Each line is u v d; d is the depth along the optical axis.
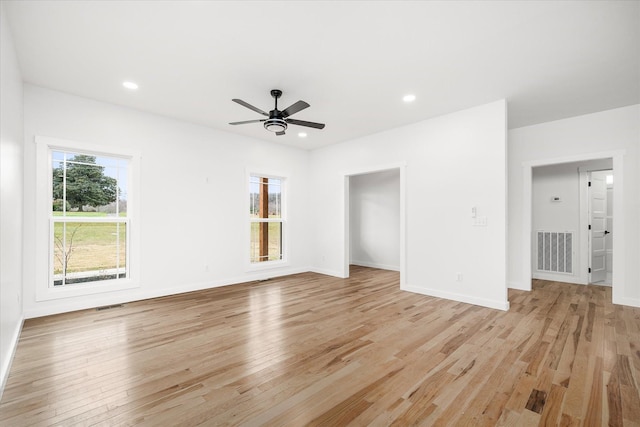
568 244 5.34
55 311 3.52
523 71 3.09
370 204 7.30
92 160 3.92
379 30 2.42
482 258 3.94
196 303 4.02
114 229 4.07
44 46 2.64
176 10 2.18
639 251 3.86
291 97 3.74
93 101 3.82
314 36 2.51
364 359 2.44
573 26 2.36
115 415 1.74
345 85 3.41
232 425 1.66
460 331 3.03
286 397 1.92
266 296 4.39
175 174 4.54
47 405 1.83
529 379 2.13
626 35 2.47
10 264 2.42
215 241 4.99
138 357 2.46
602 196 5.38
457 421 1.69
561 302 4.07
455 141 4.21
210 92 3.60
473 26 2.37
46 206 3.48
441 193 4.35
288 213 6.13
